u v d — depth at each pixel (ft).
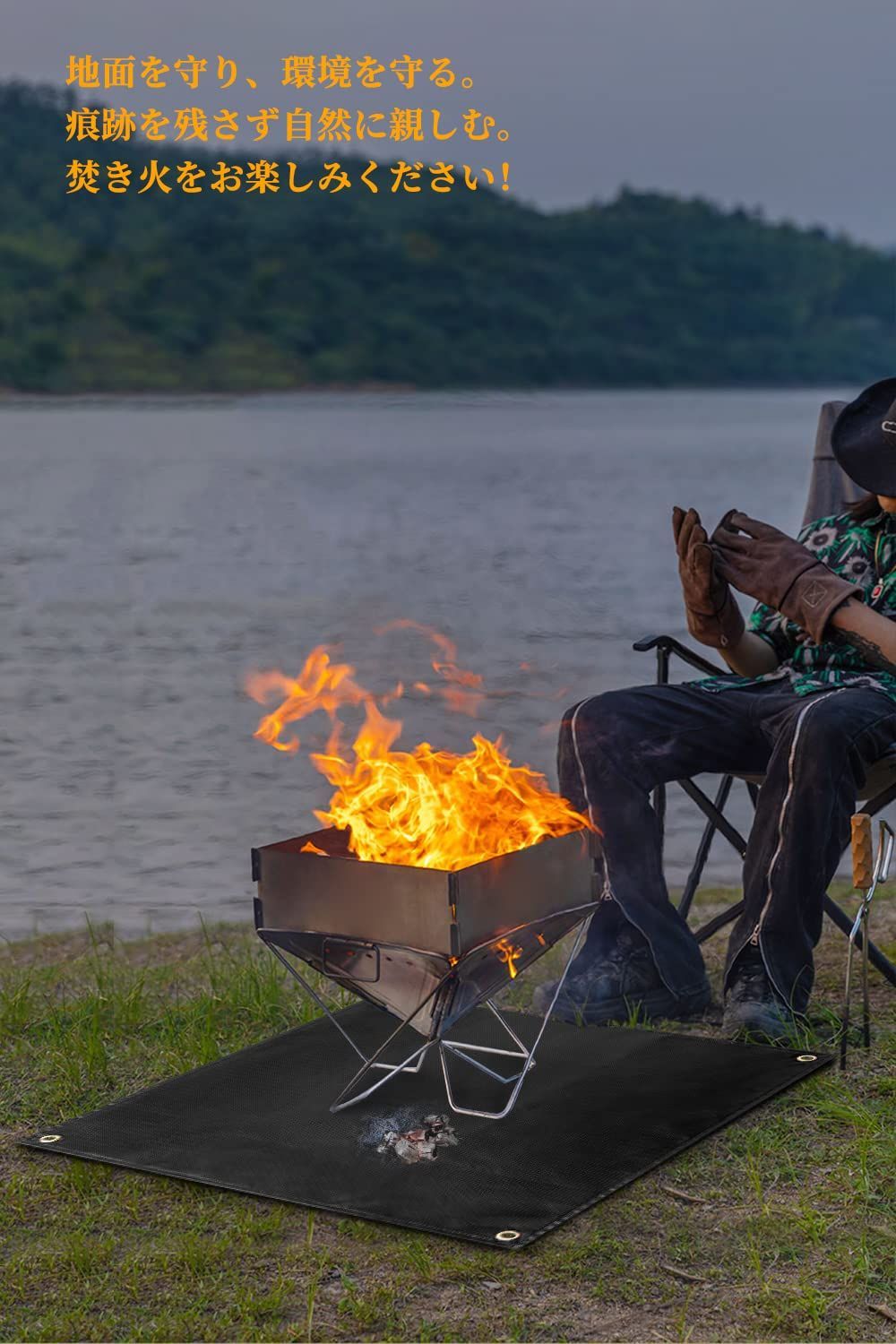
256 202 408.26
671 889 16.58
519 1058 10.28
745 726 11.37
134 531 75.46
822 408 13.65
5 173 393.50
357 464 149.18
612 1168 8.60
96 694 31.55
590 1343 7.08
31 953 14.37
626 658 36.32
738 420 320.70
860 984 11.78
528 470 139.54
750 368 487.20
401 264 419.33
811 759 10.44
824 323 500.74
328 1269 7.74
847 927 10.90
